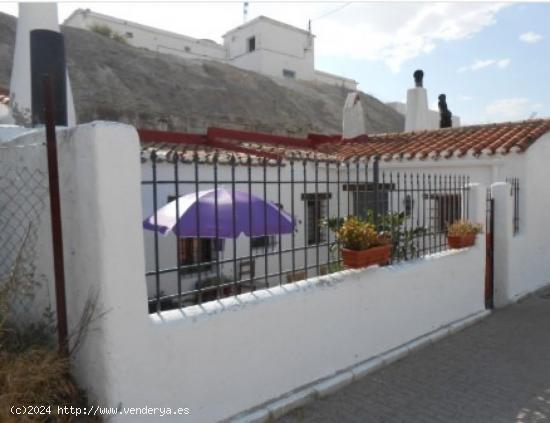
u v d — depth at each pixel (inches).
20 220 134.2
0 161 138.6
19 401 103.7
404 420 149.1
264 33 1295.5
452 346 217.6
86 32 861.8
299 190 351.3
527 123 384.5
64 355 116.8
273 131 914.1
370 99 1353.3
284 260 342.3
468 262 257.8
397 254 217.8
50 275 126.7
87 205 113.3
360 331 185.6
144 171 270.1
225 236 172.9
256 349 146.0
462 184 298.2
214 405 134.6
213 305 138.7
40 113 171.0
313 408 154.4
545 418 152.1
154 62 906.7
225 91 954.7
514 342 224.8
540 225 350.0
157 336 121.5
